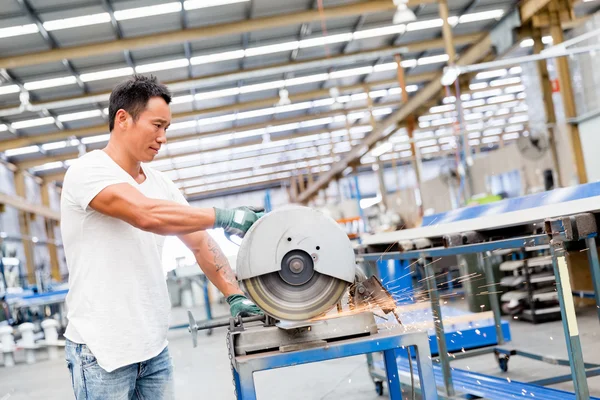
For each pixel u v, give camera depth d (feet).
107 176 6.20
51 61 37.42
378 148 39.34
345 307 7.40
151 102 6.43
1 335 28.50
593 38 31.83
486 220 11.44
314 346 6.34
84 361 6.28
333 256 6.40
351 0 37.68
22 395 19.62
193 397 15.81
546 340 17.12
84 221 6.31
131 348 6.34
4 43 35.88
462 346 15.85
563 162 33.86
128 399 6.49
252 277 6.37
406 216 51.21
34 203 67.62
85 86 45.24
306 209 6.47
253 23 37.58
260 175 94.73
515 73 56.59
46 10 32.89
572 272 21.44
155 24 36.55
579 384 8.42
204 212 6.23
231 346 6.56
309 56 46.91
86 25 35.14
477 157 42.19
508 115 73.77
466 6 41.09
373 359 15.05
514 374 14.08
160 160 71.41
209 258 7.61
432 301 11.96
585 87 32.48
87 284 6.31
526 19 37.19
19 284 40.50
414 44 46.52
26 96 40.75
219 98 53.16
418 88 58.80
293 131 70.69
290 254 6.43
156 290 6.63
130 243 6.46
